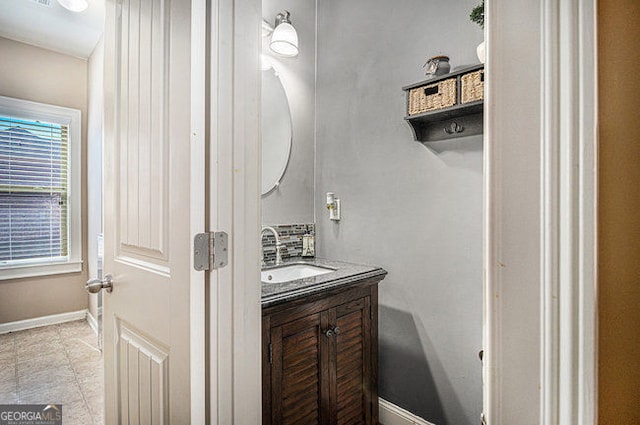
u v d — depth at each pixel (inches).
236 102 34.4
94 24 104.6
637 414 12.4
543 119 13.7
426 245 65.7
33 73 118.8
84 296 130.7
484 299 15.8
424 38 65.2
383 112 71.8
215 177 33.0
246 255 35.7
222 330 33.5
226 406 33.8
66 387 81.9
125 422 42.9
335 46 80.8
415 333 67.6
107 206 47.1
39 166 121.5
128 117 42.4
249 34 35.5
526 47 14.2
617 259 12.6
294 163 80.5
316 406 52.3
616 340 12.7
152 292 37.6
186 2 33.4
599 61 12.8
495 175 15.0
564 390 13.4
